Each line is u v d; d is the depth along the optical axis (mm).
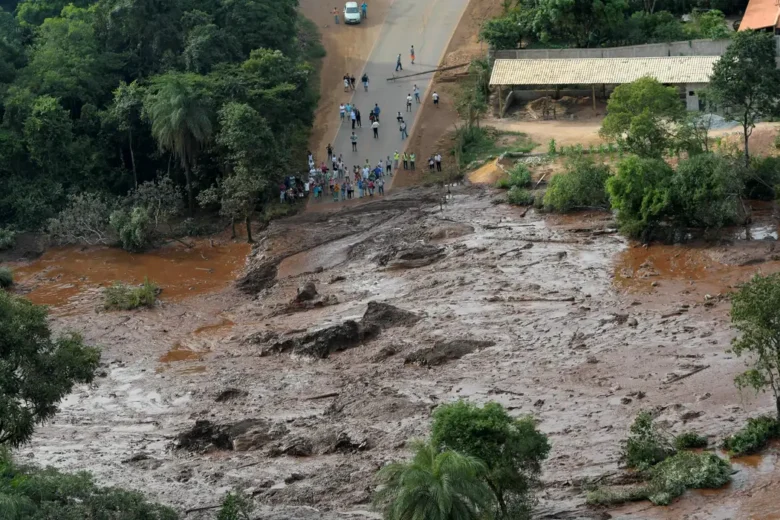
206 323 79062
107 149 103562
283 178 98875
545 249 83500
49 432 62344
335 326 71250
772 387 51781
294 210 96938
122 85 101562
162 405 65500
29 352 46531
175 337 76625
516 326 70438
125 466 56938
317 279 83875
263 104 98125
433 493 39594
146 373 70500
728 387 57906
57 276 89812
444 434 43938
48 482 41312
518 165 96250
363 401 62156
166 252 93438
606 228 85875
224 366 70500
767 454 50125
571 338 67750
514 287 76812
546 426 56375
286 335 72875
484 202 93938
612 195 83562
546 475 50875
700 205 80188
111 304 82375
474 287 77625
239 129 92688
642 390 59219
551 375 62906
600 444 53625
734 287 72500
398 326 72562
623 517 46469
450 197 95625
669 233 81875
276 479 53844
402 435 56844
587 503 47750
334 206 97062
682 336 66125
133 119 100938
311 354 70312
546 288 76250
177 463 56969
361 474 52844
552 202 89625
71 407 66062
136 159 104688
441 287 78375
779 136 90688
